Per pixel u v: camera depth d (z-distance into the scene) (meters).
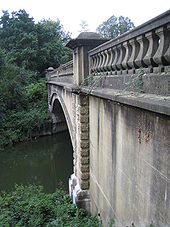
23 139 21.22
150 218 3.67
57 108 22.62
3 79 22.95
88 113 7.56
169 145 3.07
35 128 22.14
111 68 5.55
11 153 18.45
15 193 9.87
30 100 25.64
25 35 32.31
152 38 3.71
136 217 4.20
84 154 7.88
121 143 4.73
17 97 23.69
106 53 5.86
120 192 4.97
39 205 8.14
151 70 3.83
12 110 23.02
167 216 3.19
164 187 3.24
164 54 3.40
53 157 17.53
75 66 7.97
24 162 16.64
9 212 7.91
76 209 7.98
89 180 8.10
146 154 3.69
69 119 11.21
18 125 21.52
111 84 5.55
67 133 24.02
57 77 17.17
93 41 7.24
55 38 36.53
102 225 6.35
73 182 9.14
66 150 19.08
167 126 3.10
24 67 31.25
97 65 6.66
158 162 3.35
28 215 7.71
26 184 13.31
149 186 3.65
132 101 3.59
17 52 32.25
